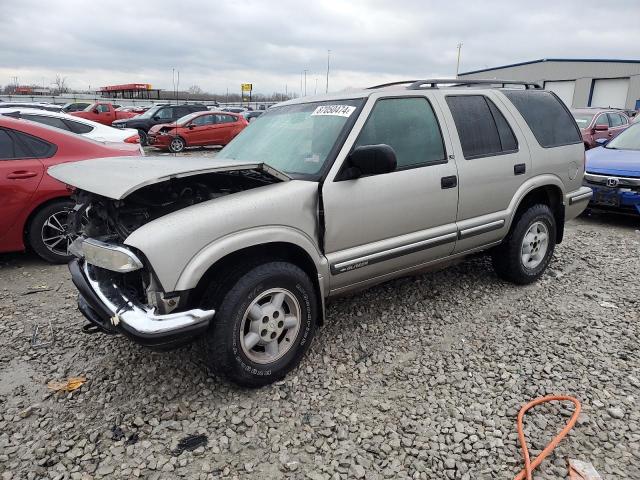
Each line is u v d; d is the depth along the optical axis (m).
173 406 2.90
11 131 5.20
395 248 3.56
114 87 56.62
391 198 3.47
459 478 2.36
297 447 2.58
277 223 2.97
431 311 4.14
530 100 4.66
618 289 4.61
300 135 3.64
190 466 2.46
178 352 3.51
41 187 5.19
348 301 4.34
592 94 39.41
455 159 3.88
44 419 2.81
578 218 7.96
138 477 2.39
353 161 3.17
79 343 3.67
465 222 4.01
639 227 7.21
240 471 2.42
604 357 3.39
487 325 3.89
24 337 3.78
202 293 2.86
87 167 3.21
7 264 5.56
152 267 2.57
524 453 2.46
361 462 2.46
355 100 3.58
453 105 4.01
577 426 2.69
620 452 2.50
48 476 2.39
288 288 3.05
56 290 4.75
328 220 3.19
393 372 3.25
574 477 2.34
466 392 3.02
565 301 4.33
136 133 9.69
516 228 4.43
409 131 3.67
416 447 2.56
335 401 2.95
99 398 3.00
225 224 2.77
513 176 4.29
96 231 3.17
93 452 2.55
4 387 3.13
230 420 2.79
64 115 8.63
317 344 3.61
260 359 3.02
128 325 2.60
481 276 4.92
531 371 3.23
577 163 4.92
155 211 3.11
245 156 3.82
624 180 6.83
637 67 36.12
